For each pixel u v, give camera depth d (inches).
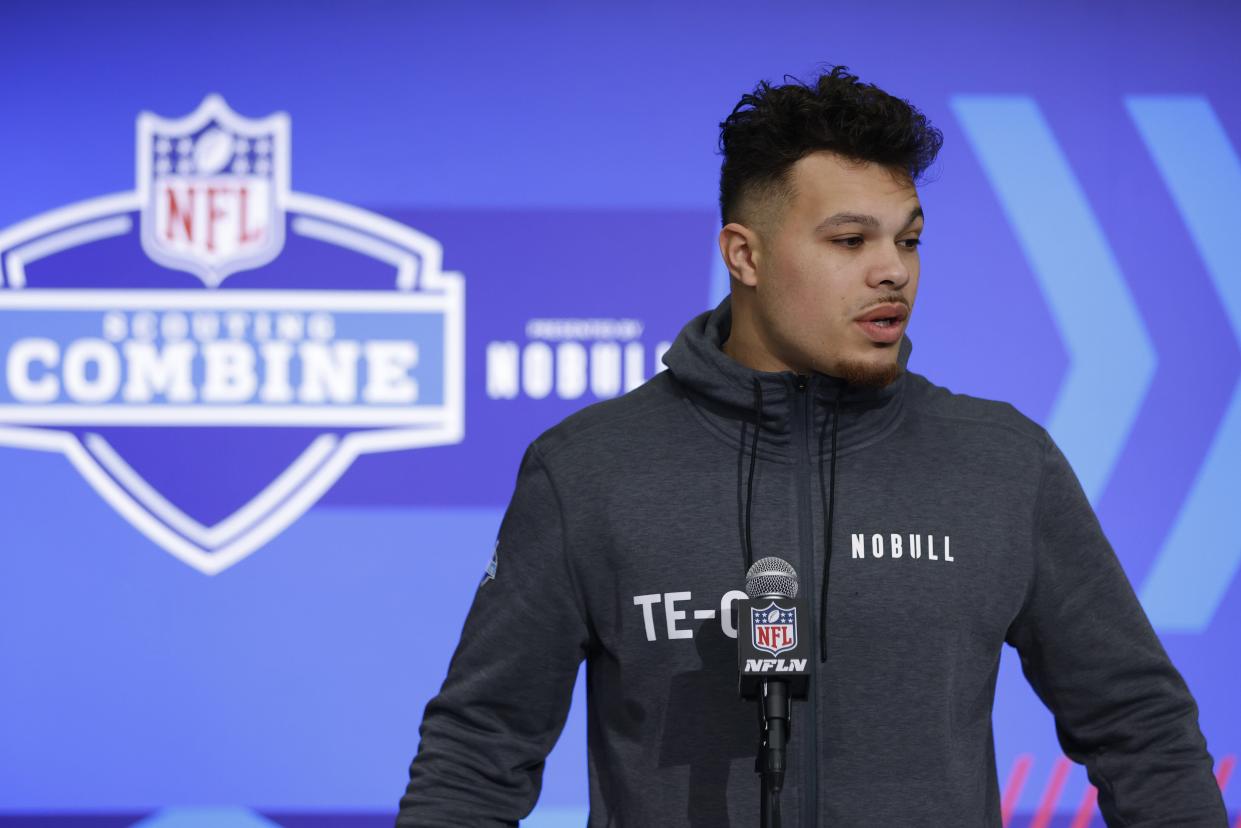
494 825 203.3
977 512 199.2
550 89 477.4
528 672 204.5
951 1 477.4
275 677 470.0
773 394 201.3
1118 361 472.7
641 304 474.6
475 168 475.5
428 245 474.0
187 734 468.1
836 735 190.7
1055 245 474.0
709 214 477.1
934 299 474.0
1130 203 474.9
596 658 206.2
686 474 202.4
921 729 191.2
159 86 474.3
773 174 197.3
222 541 470.6
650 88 477.7
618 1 478.3
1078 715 204.7
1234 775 466.6
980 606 196.2
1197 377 472.1
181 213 472.1
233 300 471.2
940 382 472.4
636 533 198.5
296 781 468.8
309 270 472.4
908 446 204.1
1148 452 472.1
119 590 469.1
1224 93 475.5
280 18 475.8
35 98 472.7
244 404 471.2
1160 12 476.7
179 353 470.6
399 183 474.6
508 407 473.1
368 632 470.6
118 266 470.6
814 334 195.3
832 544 196.5
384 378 472.1
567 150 476.7
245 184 472.7
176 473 470.0
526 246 474.9
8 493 468.1
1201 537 470.3
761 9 477.7
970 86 477.4
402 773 470.6
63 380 469.4
